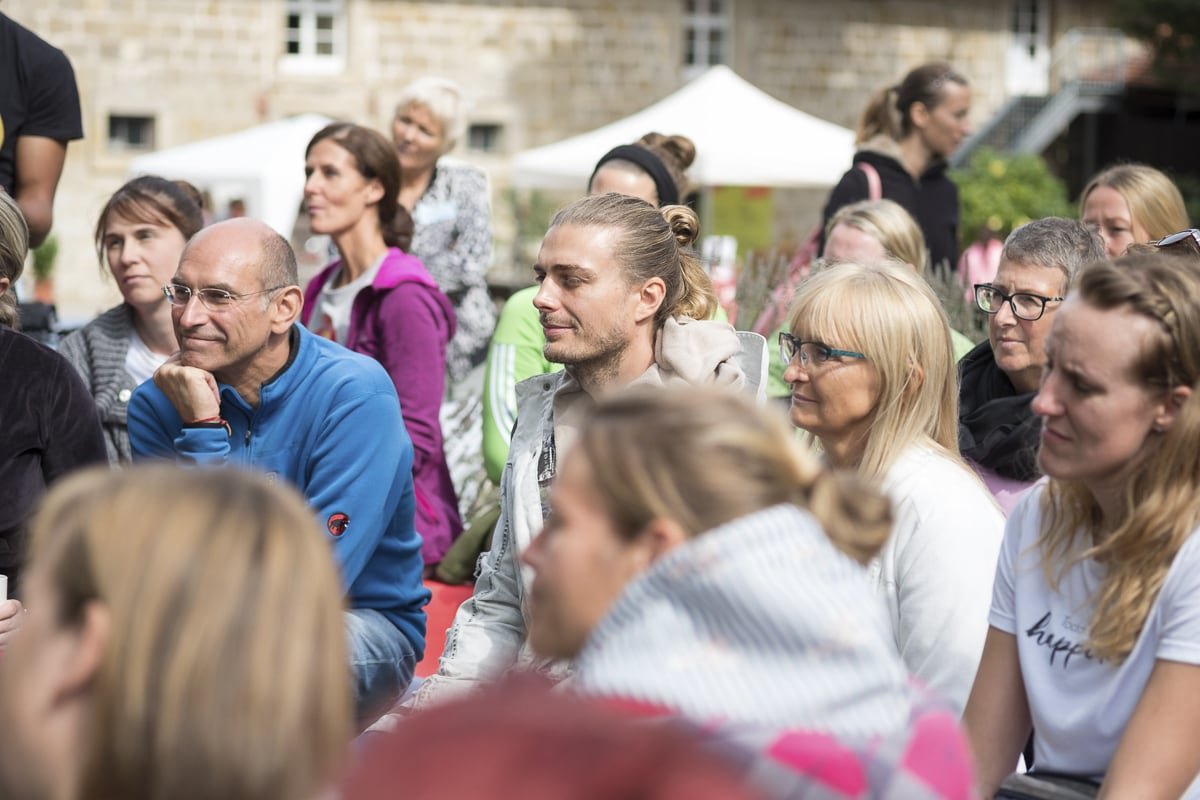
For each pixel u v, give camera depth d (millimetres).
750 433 1855
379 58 30297
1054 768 2871
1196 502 2691
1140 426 2684
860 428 3600
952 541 3367
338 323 6254
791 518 1816
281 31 29594
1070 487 2887
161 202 5746
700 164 17469
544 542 1902
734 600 1747
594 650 1772
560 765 1542
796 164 17828
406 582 4730
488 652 3947
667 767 1560
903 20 33375
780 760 1687
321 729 1690
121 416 5738
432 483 6379
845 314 3500
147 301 5750
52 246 25703
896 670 1891
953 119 7973
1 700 1665
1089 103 34250
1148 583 2707
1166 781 2643
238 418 4586
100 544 1651
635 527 1820
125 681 1611
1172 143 35125
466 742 1566
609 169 6223
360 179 6277
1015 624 2980
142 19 28547
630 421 1855
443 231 8227
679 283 4047
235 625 1636
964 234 27906
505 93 31062
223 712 1620
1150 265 2713
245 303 4430
